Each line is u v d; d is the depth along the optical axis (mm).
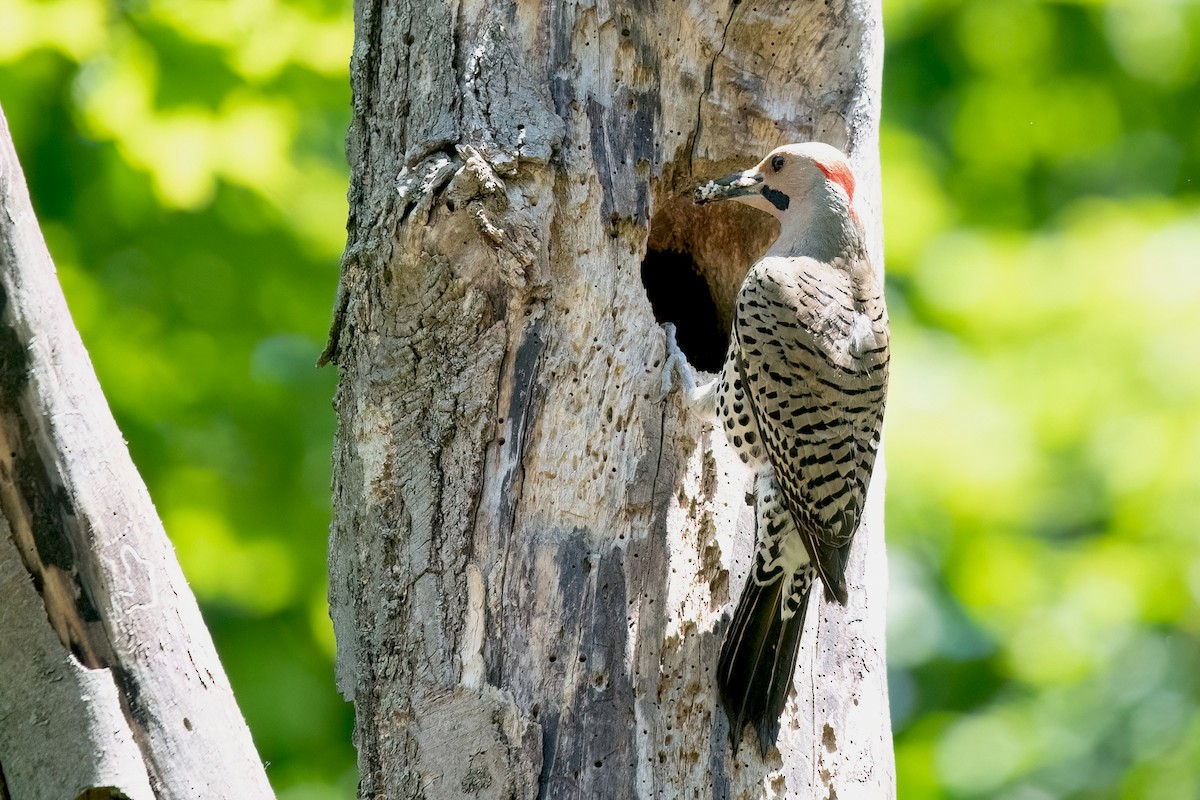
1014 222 18797
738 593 9445
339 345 9438
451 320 8891
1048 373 16234
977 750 16641
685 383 9242
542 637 8742
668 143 9727
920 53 18750
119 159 14820
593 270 9234
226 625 16469
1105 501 16391
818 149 10180
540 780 8539
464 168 8734
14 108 14734
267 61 14945
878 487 10523
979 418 16078
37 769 7324
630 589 8922
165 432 15992
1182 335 15898
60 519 7391
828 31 10156
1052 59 18359
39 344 7363
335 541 9422
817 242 10266
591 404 9086
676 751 8898
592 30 9414
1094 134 18781
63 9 14484
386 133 9398
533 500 8922
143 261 15523
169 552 7719
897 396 16234
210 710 7613
